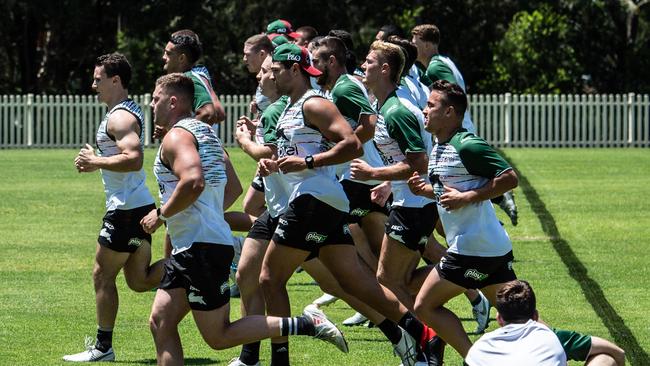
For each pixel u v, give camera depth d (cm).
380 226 3055
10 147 9944
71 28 11875
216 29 11762
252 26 11675
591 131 9956
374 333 2920
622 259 3984
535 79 11575
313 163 2331
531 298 1919
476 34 11975
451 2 11962
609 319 3006
